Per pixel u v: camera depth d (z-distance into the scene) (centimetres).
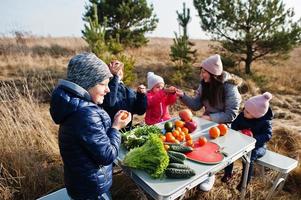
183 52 862
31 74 802
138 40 1148
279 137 467
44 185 339
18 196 324
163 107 409
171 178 207
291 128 505
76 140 181
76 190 197
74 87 181
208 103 361
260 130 327
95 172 195
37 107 466
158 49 1286
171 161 221
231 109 338
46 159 386
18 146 363
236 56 918
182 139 265
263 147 325
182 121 304
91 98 192
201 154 238
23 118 422
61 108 179
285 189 359
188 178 207
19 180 322
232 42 886
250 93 779
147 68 943
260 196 337
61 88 183
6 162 348
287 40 796
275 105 708
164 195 188
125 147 250
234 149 252
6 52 1006
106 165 197
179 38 870
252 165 321
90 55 187
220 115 339
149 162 210
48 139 410
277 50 827
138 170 218
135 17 1110
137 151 215
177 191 197
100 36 668
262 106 307
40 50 1126
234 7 812
